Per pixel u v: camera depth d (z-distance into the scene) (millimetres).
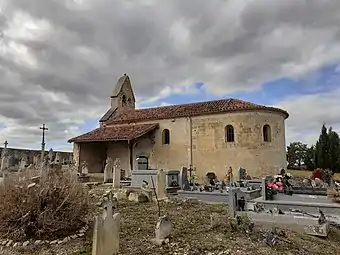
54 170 10805
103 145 31484
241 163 24922
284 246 8125
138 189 15641
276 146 25922
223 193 15586
